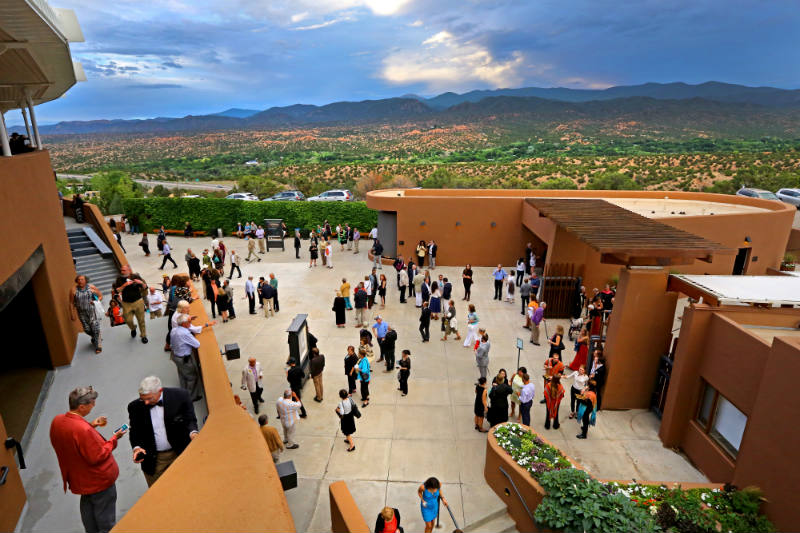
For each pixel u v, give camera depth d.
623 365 10.65
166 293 15.87
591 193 25.03
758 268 19.28
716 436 8.73
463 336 14.80
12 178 7.02
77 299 8.50
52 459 6.05
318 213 30.94
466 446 9.57
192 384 7.47
